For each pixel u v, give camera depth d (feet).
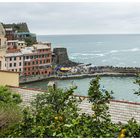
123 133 20.99
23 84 460.96
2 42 133.59
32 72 483.10
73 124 22.11
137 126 21.99
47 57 498.69
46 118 25.12
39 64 490.49
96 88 25.76
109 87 431.43
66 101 29.68
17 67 460.14
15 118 36.65
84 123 23.29
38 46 494.18
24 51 473.67
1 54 155.84
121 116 42.47
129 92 365.81
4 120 35.96
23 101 52.90
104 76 527.40
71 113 25.07
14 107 43.83
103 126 23.20
